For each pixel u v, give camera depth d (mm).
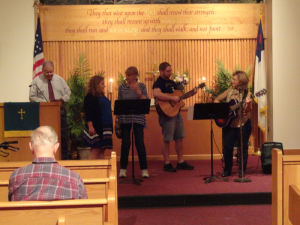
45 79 6043
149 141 7203
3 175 2953
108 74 7930
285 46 7633
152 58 7961
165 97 5609
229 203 4543
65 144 5242
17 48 7562
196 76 8000
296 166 2740
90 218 1891
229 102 5090
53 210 1887
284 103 7633
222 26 7941
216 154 7285
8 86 7543
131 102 5031
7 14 7555
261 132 7953
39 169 2232
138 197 4465
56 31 7781
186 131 7227
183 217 4051
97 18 7816
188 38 7922
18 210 1881
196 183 5113
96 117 4977
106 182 2590
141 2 8008
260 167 6383
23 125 4734
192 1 8062
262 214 4133
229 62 8031
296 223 2641
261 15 7922
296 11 7648
